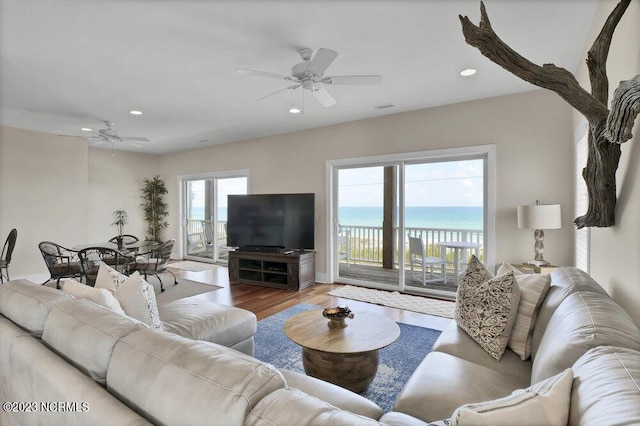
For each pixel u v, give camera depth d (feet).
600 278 7.40
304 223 17.10
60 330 4.14
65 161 18.71
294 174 18.75
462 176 14.17
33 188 17.60
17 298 5.24
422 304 13.62
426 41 8.54
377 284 16.49
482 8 5.18
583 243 9.69
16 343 4.54
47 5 6.84
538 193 12.23
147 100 13.09
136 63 9.71
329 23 7.66
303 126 17.58
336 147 17.12
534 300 6.23
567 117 11.71
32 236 17.54
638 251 5.06
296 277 16.01
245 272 18.11
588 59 5.65
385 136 15.58
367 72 10.46
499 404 2.55
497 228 13.00
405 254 15.74
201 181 24.31
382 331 7.27
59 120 15.87
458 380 5.00
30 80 10.93
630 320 4.33
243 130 18.40
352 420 2.37
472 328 6.52
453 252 14.47
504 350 6.07
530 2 6.93
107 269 7.30
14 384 4.62
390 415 4.18
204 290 16.17
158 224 26.32
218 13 7.23
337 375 6.62
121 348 3.44
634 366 2.91
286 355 9.08
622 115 4.29
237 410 2.50
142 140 16.89
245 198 18.19
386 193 16.21
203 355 3.07
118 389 3.25
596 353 3.38
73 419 3.33
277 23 7.64
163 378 2.92
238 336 7.84
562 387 2.83
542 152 12.14
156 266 15.57
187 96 12.67
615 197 5.96
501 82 11.44
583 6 7.09
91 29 7.82
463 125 13.61
